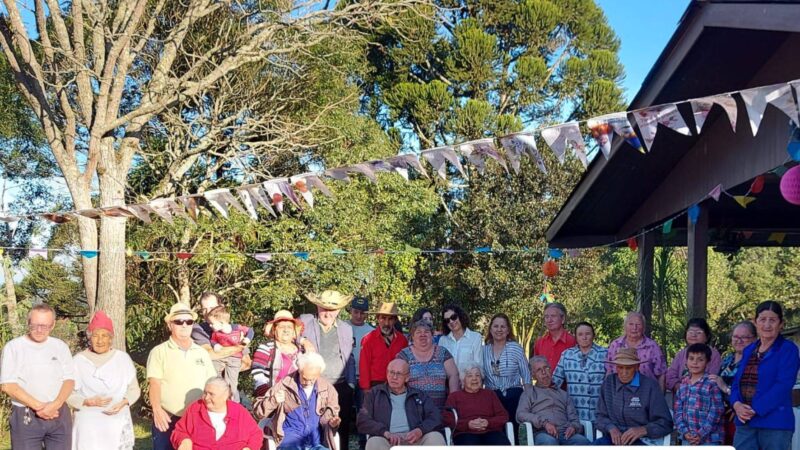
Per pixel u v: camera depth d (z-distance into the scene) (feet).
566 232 35.40
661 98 19.86
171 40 39.24
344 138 48.34
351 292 44.57
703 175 23.59
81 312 50.08
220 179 47.75
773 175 21.66
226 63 39.40
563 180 54.70
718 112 21.53
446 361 20.75
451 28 74.33
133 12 36.78
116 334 36.01
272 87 48.14
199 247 43.93
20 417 18.34
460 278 55.98
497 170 56.03
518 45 74.54
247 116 46.85
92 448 18.66
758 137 19.52
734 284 60.80
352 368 22.21
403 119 73.00
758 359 16.89
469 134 66.90
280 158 48.52
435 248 57.31
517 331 57.31
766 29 14.25
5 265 39.14
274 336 21.06
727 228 33.30
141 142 47.67
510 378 21.39
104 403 18.83
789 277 66.64
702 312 23.71
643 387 18.89
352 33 47.26
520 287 53.26
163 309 45.78
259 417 19.56
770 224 33.14
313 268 43.21
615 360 19.02
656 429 18.48
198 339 21.25
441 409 20.20
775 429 16.35
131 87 48.32
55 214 21.22
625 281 44.73
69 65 40.06
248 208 18.71
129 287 46.29
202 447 17.61
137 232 44.78
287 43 41.88
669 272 28.76
